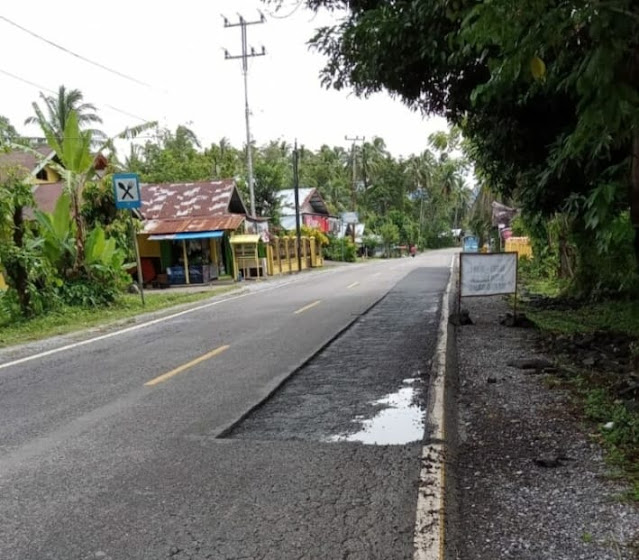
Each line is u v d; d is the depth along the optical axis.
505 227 33.44
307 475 3.94
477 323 9.94
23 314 12.83
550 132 7.16
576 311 11.35
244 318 12.20
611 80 2.48
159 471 4.10
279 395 6.02
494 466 3.91
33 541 3.19
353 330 9.93
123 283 16.12
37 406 5.95
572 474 3.68
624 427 4.22
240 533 3.19
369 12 6.50
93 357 8.57
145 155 47.22
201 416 5.36
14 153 23.02
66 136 14.99
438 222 89.88
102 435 4.94
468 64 6.38
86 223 18.17
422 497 3.51
